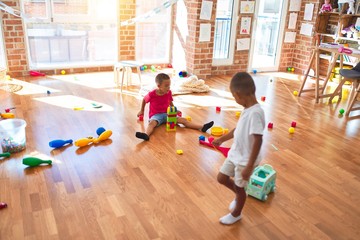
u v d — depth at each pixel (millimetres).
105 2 4980
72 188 2227
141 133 2932
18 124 2795
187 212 2039
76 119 3367
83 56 5168
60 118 3369
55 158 2600
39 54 4855
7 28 4465
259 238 1853
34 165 2453
